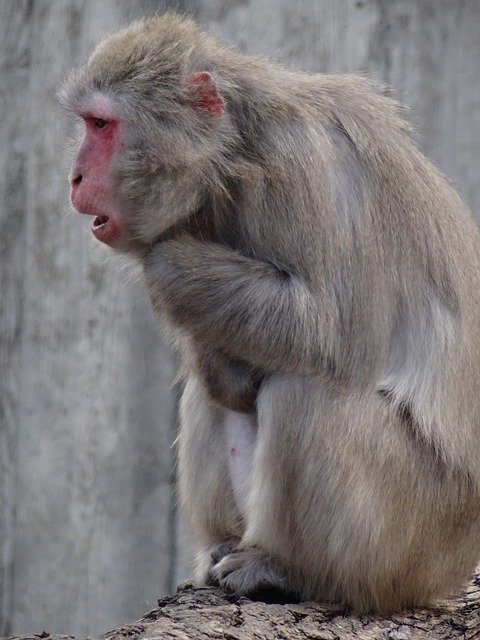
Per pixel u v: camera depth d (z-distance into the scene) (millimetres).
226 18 26656
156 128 18969
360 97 19547
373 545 18047
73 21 27234
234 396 19172
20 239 27484
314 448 18000
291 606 17906
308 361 18125
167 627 16484
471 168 26078
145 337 26625
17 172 27484
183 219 19188
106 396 26906
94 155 19281
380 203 18688
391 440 18219
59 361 27234
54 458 27312
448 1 26031
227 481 20172
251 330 18250
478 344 19266
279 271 18469
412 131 20391
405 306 18828
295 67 24312
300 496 18125
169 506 26594
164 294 18719
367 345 18281
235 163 18766
